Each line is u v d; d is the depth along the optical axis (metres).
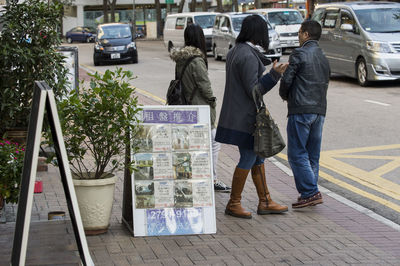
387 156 10.05
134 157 6.11
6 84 8.00
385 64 17.73
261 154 6.25
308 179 7.07
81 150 5.93
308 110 6.96
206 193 6.19
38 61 8.09
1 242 5.28
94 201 5.90
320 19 20.58
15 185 5.90
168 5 64.69
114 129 5.80
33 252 4.80
